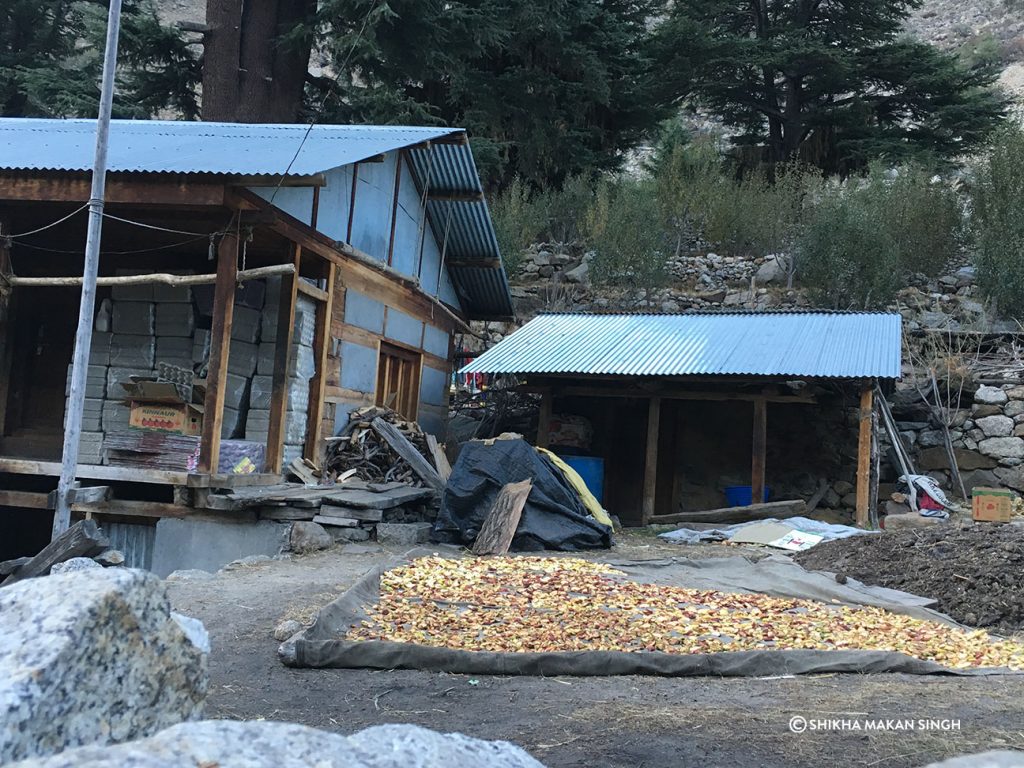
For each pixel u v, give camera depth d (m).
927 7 64.69
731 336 14.23
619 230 19.31
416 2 16.64
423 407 15.52
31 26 26.19
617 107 25.45
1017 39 54.47
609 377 13.20
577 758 3.78
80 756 1.47
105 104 7.65
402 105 19.39
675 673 5.29
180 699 2.38
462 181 14.43
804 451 14.68
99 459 10.55
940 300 18.08
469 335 19.53
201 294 10.62
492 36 18.52
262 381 10.69
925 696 4.75
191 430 9.80
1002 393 14.88
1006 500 10.62
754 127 29.39
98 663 2.12
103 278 9.52
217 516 9.57
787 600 7.26
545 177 24.62
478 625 6.14
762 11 28.22
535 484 10.62
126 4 20.38
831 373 12.05
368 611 6.42
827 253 18.02
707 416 15.17
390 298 13.68
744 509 12.62
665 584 7.89
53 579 2.27
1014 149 18.27
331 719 4.45
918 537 8.57
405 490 11.27
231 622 6.30
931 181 20.44
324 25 18.08
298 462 10.84
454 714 4.51
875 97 26.83
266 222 9.41
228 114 18.64
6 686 1.88
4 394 11.00
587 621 6.27
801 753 3.79
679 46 25.55
